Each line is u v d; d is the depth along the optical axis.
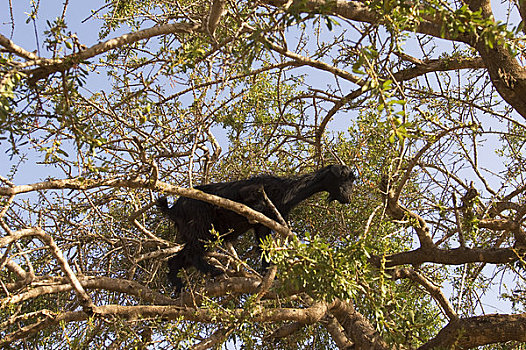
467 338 7.56
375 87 5.14
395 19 5.78
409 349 6.59
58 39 5.50
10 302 6.85
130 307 7.41
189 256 9.32
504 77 7.86
